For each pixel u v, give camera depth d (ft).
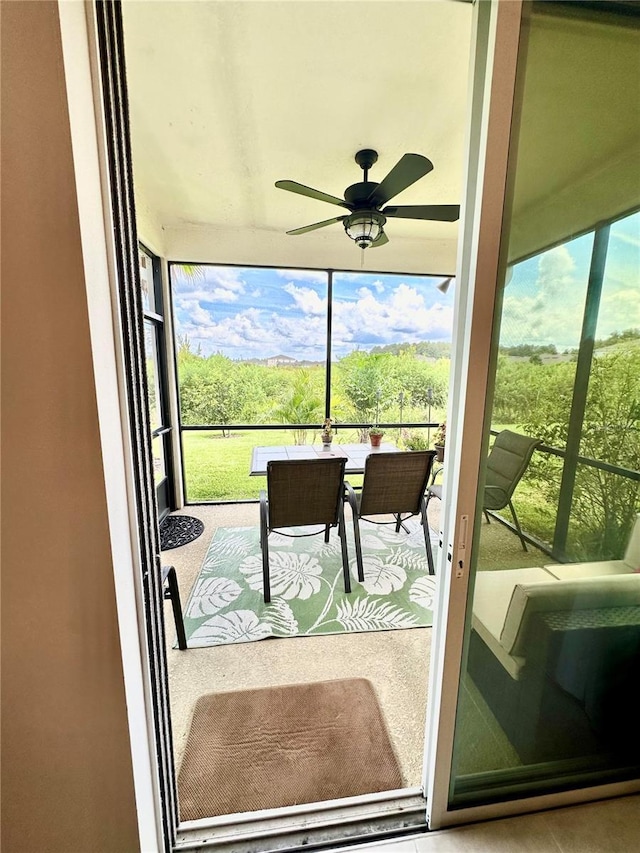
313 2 4.07
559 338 3.16
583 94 2.81
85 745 2.56
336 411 13.56
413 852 3.54
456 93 5.48
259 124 6.23
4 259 1.99
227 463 13.12
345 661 5.91
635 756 4.08
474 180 2.96
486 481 3.26
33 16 1.84
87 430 2.19
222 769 4.26
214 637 6.40
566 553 3.58
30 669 2.40
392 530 10.77
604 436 3.43
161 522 11.09
